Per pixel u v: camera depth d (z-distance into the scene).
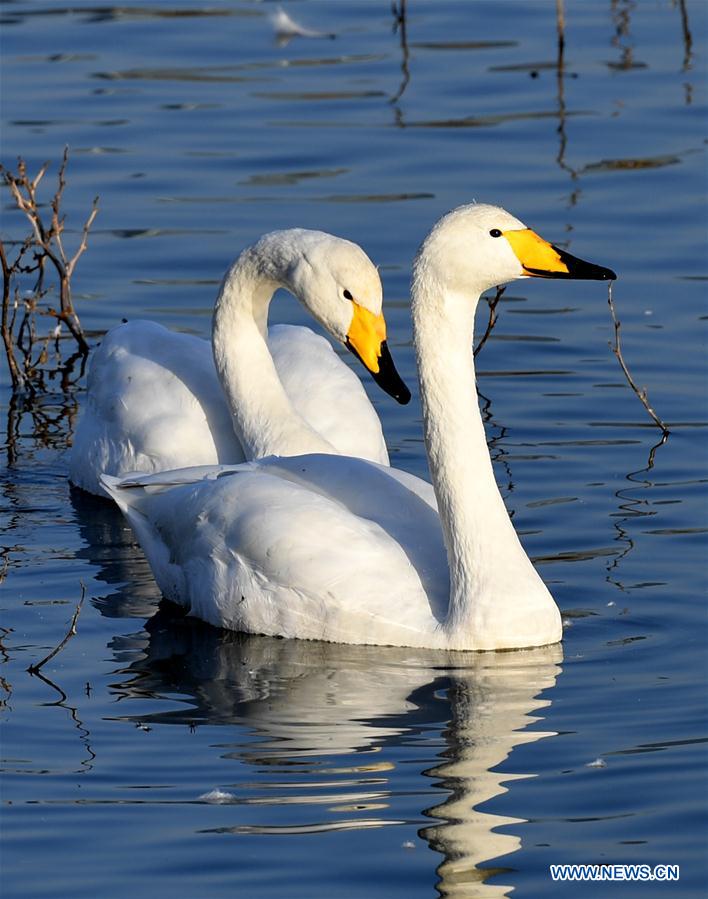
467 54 28.41
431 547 13.03
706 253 20.67
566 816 9.79
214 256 20.80
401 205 22.05
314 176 23.19
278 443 15.22
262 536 12.85
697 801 9.91
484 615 12.35
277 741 10.88
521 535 14.32
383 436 16.44
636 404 17.27
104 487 14.16
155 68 27.69
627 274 20.23
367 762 10.54
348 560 12.68
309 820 9.77
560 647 12.39
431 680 11.89
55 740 10.92
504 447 16.33
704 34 29.12
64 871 9.25
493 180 22.89
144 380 16.05
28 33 29.44
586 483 15.44
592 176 23.02
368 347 14.34
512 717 11.18
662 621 12.72
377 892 9.02
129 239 21.36
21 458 16.83
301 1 31.95
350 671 12.10
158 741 10.91
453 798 10.01
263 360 15.63
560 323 19.31
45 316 20.00
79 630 12.94
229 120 25.30
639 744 10.70
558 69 27.41
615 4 31.36
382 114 25.52
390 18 30.67
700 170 23.14
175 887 9.08
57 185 22.91
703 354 18.31
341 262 14.47
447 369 12.48
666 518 14.59
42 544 14.78
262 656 12.46
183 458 15.63
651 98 25.95
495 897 8.98
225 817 9.83
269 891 9.03
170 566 13.55
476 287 12.35
